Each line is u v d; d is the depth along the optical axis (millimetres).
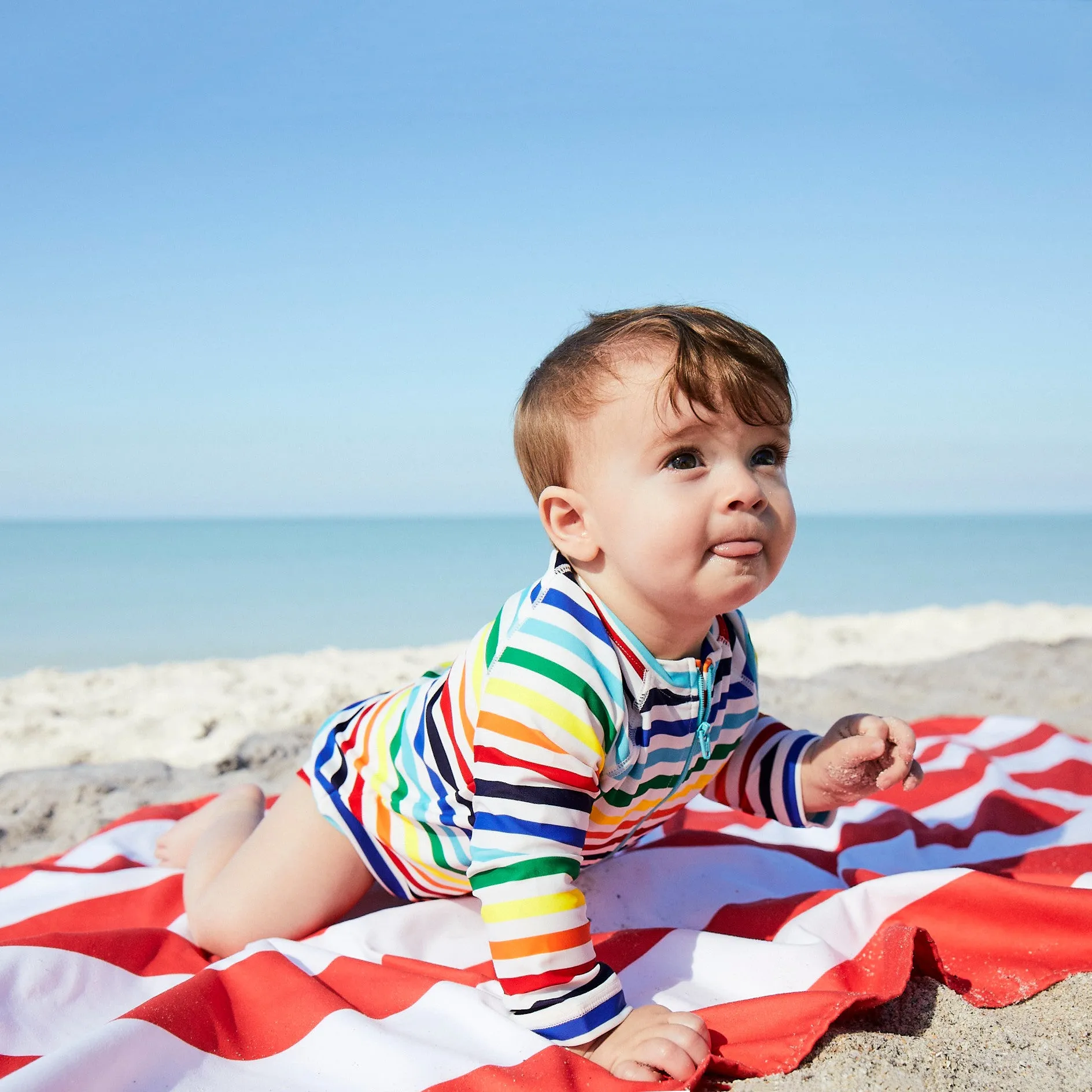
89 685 6383
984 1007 1723
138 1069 1461
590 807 1669
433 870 1979
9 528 67562
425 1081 1456
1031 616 8719
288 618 14164
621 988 1622
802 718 4449
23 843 3293
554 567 1784
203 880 2258
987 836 2658
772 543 1647
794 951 1790
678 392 1561
